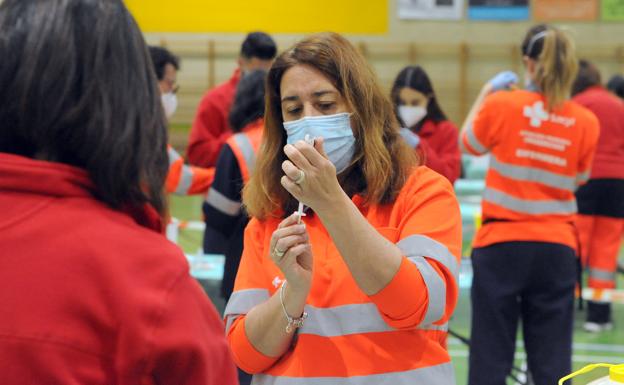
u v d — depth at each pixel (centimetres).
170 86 708
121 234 177
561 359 587
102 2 184
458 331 945
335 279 308
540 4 2048
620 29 2039
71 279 170
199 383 176
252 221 342
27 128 175
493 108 595
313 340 305
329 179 271
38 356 166
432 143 729
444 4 2069
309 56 314
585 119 596
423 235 301
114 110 179
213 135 841
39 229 173
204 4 2094
